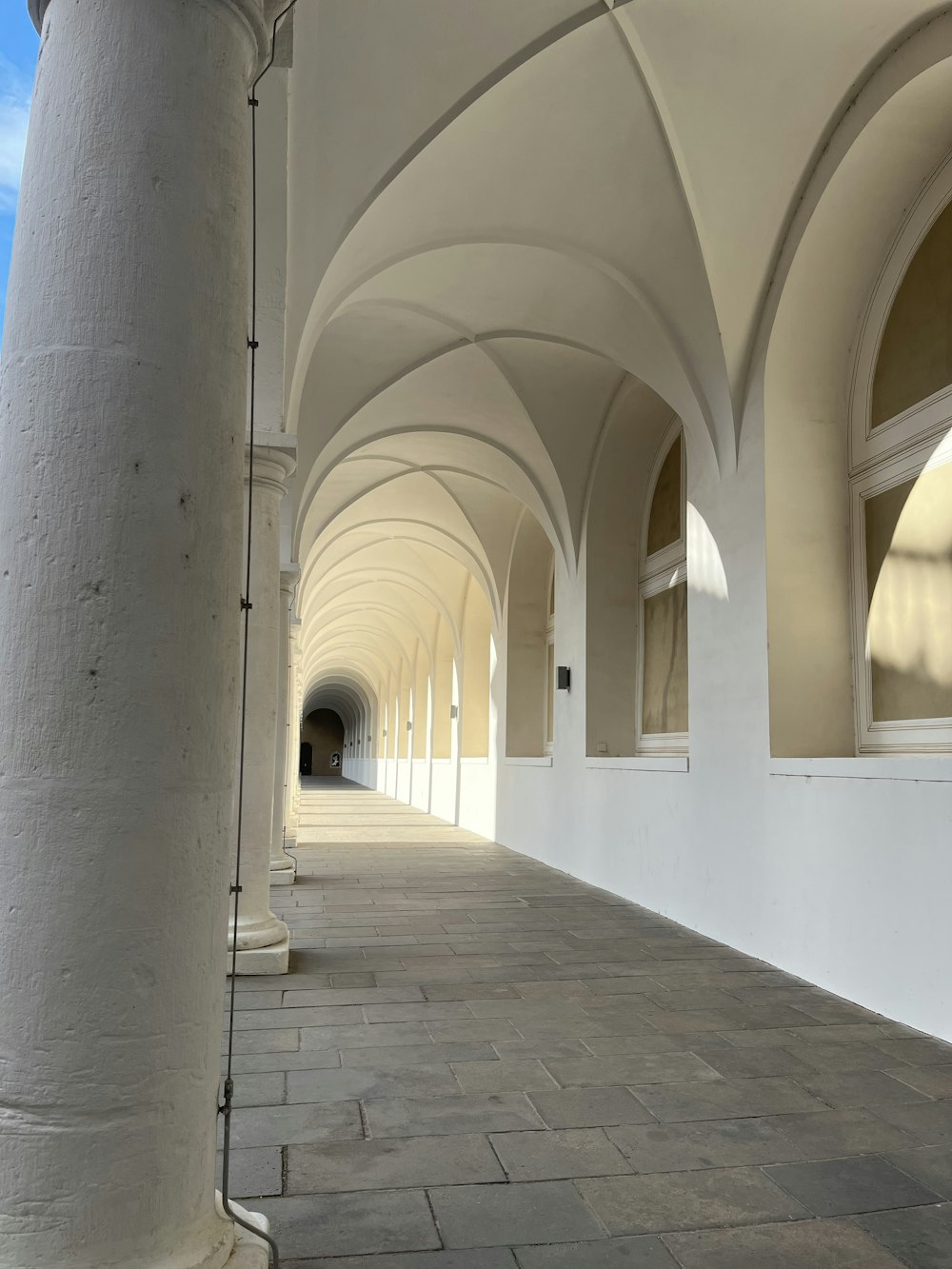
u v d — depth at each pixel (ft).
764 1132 11.89
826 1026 16.96
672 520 35.60
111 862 6.36
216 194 7.25
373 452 43.73
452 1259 8.71
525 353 33.73
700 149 22.17
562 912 29.04
